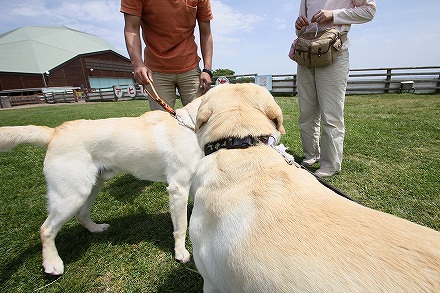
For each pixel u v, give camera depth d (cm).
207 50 306
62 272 189
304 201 98
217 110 137
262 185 107
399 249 75
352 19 260
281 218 92
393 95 1117
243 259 90
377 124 549
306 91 317
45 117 1059
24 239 230
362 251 76
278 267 81
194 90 301
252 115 134
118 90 2131
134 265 196
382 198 255
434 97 973
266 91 150
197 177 133
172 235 230
